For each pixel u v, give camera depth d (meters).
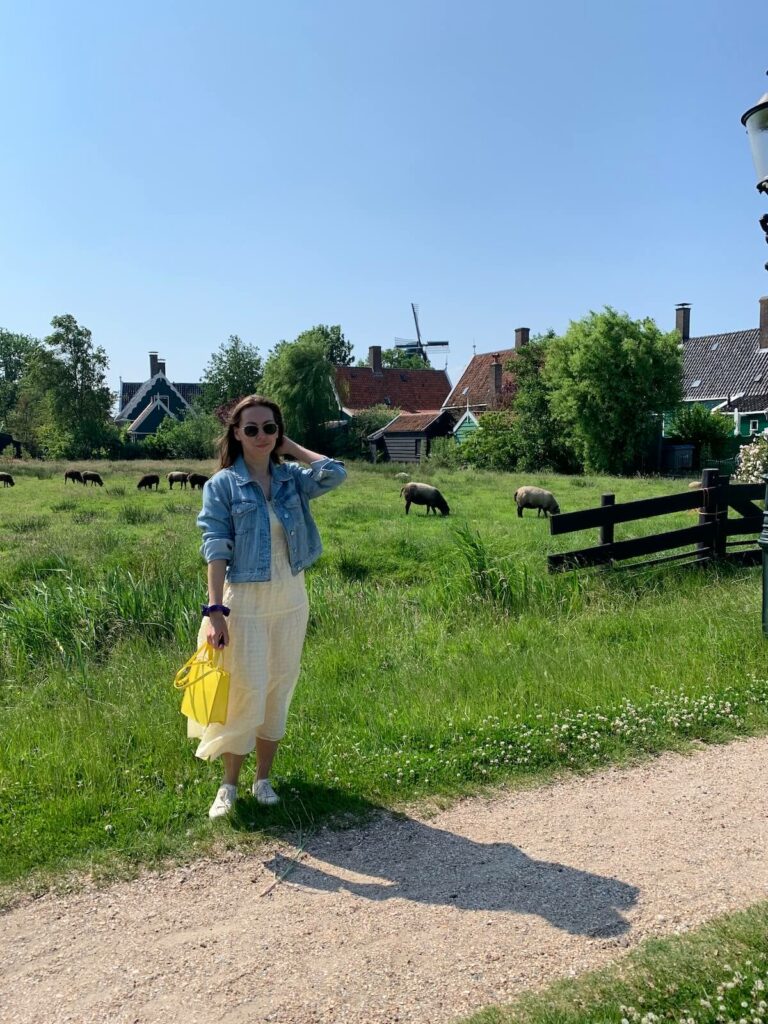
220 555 3.63
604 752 4.52
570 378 36.09
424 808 3.90
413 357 96.50
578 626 6.97
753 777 4.19
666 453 38.25
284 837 3.62
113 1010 2.53
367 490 23.98
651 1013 2.35
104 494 23.53
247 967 2.72
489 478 29.14
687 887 3.16
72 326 61.75
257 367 67.69
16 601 8.45
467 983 2.61
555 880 3.24
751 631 6.30
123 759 4.41
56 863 3.39
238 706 3.70
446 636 7.03
